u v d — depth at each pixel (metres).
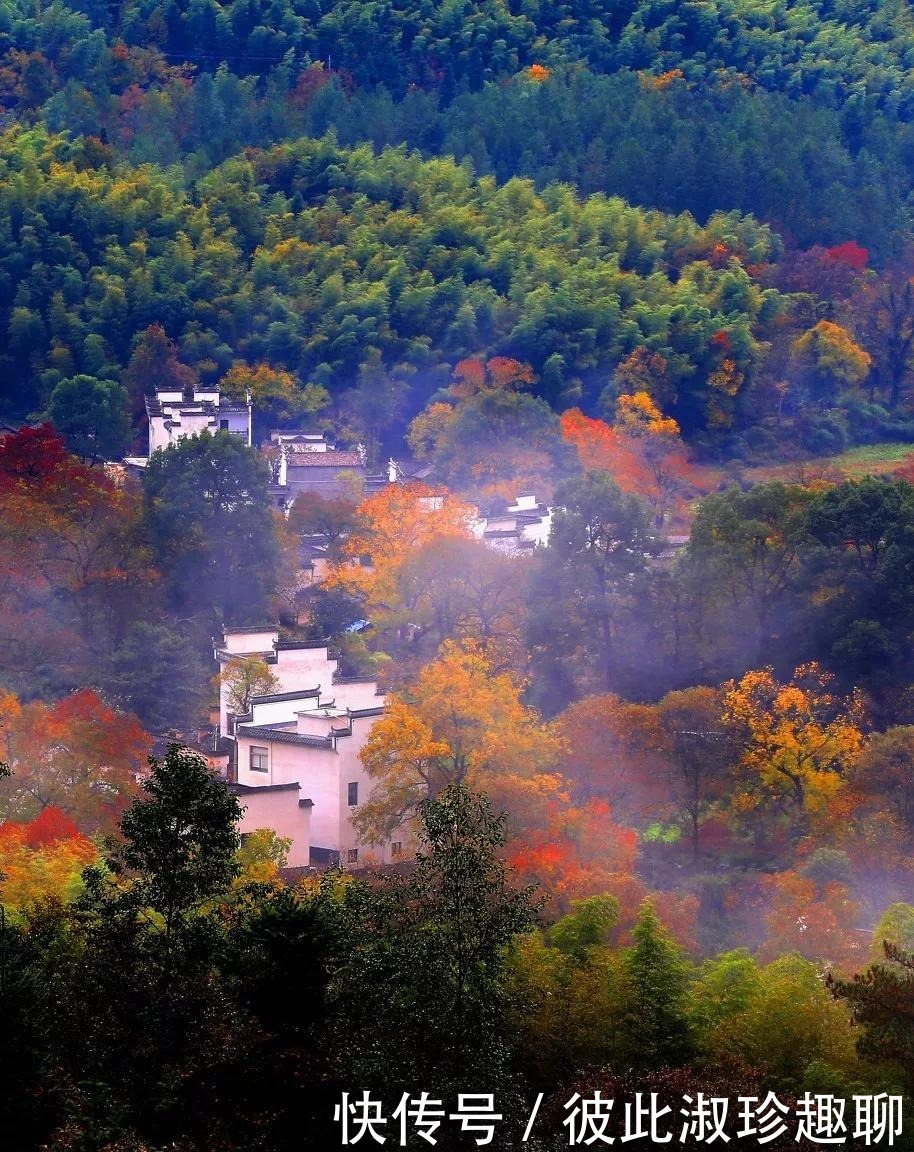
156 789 147.50
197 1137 135.12
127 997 140.75
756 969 182.00
